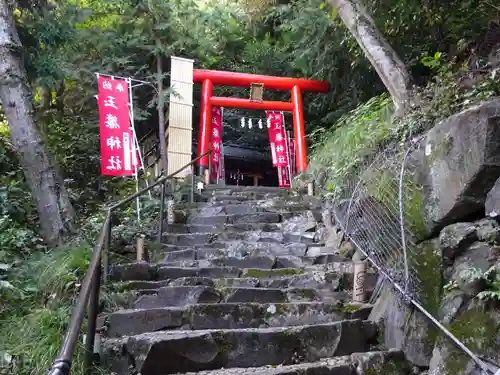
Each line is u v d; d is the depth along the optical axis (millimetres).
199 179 7867
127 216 5953
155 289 3758
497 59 4414
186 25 10516
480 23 5367
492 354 2340
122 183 7730
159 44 9750
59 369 1359
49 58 5852
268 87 10047
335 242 5188
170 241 5352
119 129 7352
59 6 6258
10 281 3596
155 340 2750
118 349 2820
